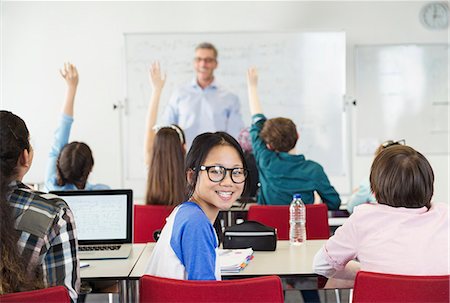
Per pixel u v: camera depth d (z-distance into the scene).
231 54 5.30
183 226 1.72
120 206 2.72
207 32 5.28
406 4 5.45
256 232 2.55
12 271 1.65
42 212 1.72
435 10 5.45
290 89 5.34
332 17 5.45
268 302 1.64
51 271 1.72
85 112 5.41
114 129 5.41
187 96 5.32
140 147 5.36
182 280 1.64
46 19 5.38
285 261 2.37
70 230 1.76
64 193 2.70
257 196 4.12
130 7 5.40
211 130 5.34
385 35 5.46
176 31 5.36
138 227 3.12
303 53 5.31
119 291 2.23
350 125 5.47
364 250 1.96
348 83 5.46
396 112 5.48
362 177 5.48
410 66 5.46
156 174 3.12
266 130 3.77
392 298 1.73
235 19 5.43
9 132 1.69
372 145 5.48
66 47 5.40
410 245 1.89
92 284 2.27
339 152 5.40
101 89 5.41
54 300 1.58
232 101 5.33
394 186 1.94
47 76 5.40
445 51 5.48
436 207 1.96
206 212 1.86
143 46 5.27
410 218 1.92
